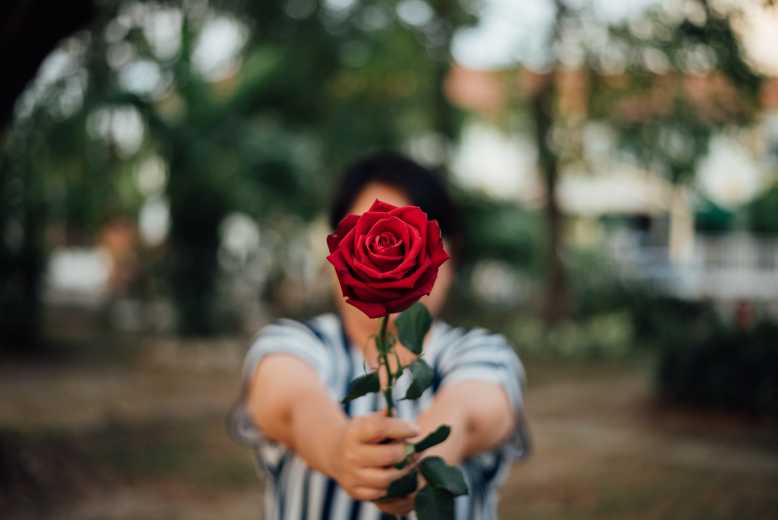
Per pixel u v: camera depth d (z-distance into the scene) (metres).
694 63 5.03
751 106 6.52
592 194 20.55
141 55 6.69
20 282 14.84
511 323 18.06
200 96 11.38
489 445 1.53
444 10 15.32
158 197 13.54
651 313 17.53
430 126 18.75
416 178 1.60
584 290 18.23
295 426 1.39
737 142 11.84
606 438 8.57
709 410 9.45
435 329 1.66
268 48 13.13
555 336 15.91
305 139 16.28
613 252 22.11
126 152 7.69
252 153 13.98
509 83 16.89
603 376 13.12
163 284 15.41
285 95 16.89
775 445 8.11
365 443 1.16
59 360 13.80
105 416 9.19
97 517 5.73
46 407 9.66
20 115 6.66
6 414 9.03
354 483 1.19
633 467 7.29
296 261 18.67
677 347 9.97
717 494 6.38
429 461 1.13
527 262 20.42
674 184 14.83
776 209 21.03
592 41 13.34
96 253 29.36
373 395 1.55
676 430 8.85
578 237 23.33
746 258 23.36
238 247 16.84
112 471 6.73
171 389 11.34
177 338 15.16
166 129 8.20
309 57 14.84
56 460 6.69
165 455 7.32
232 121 13.22
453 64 16.81
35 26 4.90
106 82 6.73
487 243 19.70
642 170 15.16
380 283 0.94
